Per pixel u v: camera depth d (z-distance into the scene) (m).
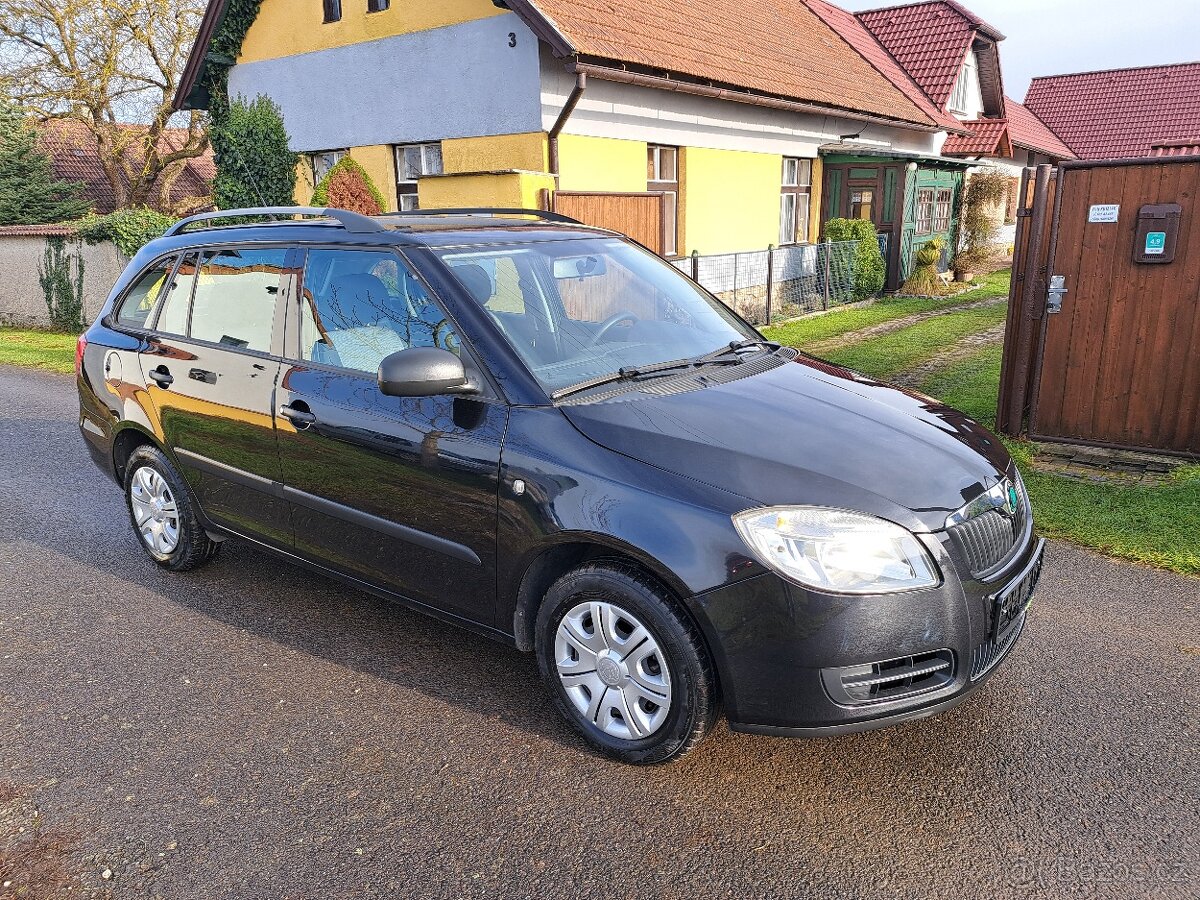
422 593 3.43
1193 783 2.84
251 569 4.73
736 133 14.34
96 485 6.23
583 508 2.83
